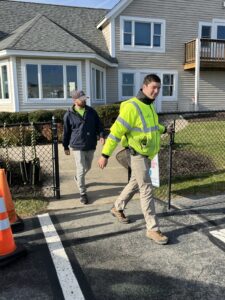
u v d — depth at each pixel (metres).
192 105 18.08
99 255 3.25
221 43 17.19
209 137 9.52
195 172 6.11
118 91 16.67
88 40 16.62
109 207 4.55
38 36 13.27
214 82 18.38
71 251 3.34
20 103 13.16
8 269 3.03
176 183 5.54
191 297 2.58
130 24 16.34
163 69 17.28
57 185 4.86
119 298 2.58
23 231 3.81
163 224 3.96
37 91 13.31
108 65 15.68
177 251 3.31
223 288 2.70
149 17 16.56
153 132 3.41
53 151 4.83
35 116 11.23
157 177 3.87
